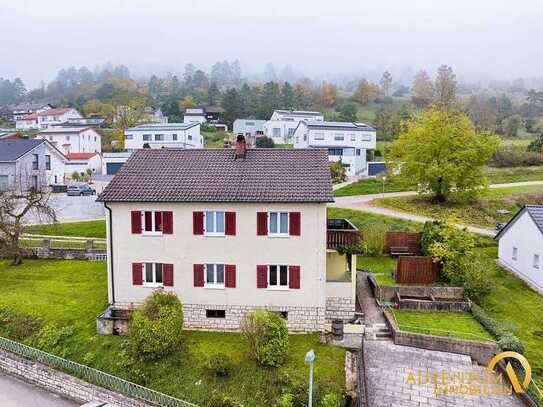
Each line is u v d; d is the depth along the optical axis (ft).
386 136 341.21
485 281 102.12
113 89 587.68
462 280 104.12
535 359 81.15
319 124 282.77
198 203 88.22
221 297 90.43
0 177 193.88
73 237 144.36
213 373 77.51
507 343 81.15
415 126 171.73
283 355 78.74
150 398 75.87
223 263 89.66
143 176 95.45
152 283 93.15
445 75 431.43
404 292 102.27
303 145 288.10
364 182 212.84
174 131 296.30
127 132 299.58
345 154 262.88
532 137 330.95
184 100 475.31
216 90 521.24
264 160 98.43
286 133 338.54
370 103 511.81
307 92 503.61
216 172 95.30
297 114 346.74
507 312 99.30
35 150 204.85
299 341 86.58
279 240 87.92
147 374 79.51
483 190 164.35
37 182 206.18
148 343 80.48
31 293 104.73
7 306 98.32
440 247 108.06
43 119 433.07
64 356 85.81
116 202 89.56
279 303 89.61
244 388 75.25
